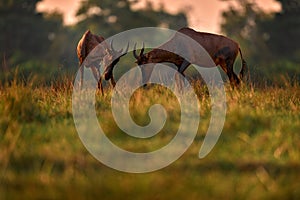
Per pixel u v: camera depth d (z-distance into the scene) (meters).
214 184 11.04
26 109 16.77
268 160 12.84
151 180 11.04
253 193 10.66
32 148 13.55
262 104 18.45
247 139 14.52
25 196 10.39
